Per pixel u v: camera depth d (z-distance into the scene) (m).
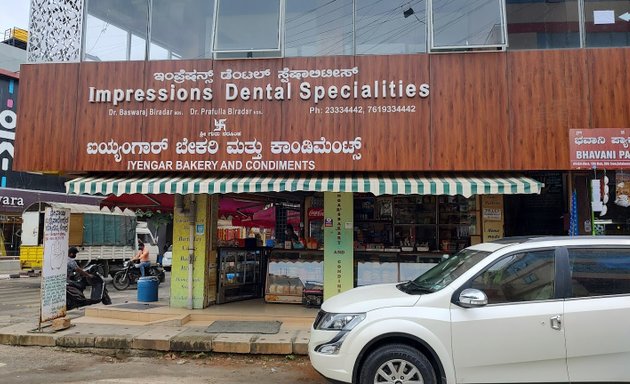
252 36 9.25
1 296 14.80
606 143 8.30
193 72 9.25
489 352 4.60
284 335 7.74
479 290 4.68
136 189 8.50
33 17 9.63
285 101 9.05
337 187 8.10
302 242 10.62
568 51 8.60
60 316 8.54
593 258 4.86
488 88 8.67
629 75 8.47
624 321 4.55
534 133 8.51
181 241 9.65
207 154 9.09
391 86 8.87
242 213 12.67
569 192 9.18
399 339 4.79
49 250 8.28
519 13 8.93
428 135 8.73
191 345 7.39
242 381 6.11
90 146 9.25
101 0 9.70
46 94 9.41
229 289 10.42
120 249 20.64
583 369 4.54
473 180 8.26
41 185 27.81
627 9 8.77
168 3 9.59
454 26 8.88
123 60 9.43
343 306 5.06
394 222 10.77
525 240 5.11
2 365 6.79
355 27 9.16
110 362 7.02
